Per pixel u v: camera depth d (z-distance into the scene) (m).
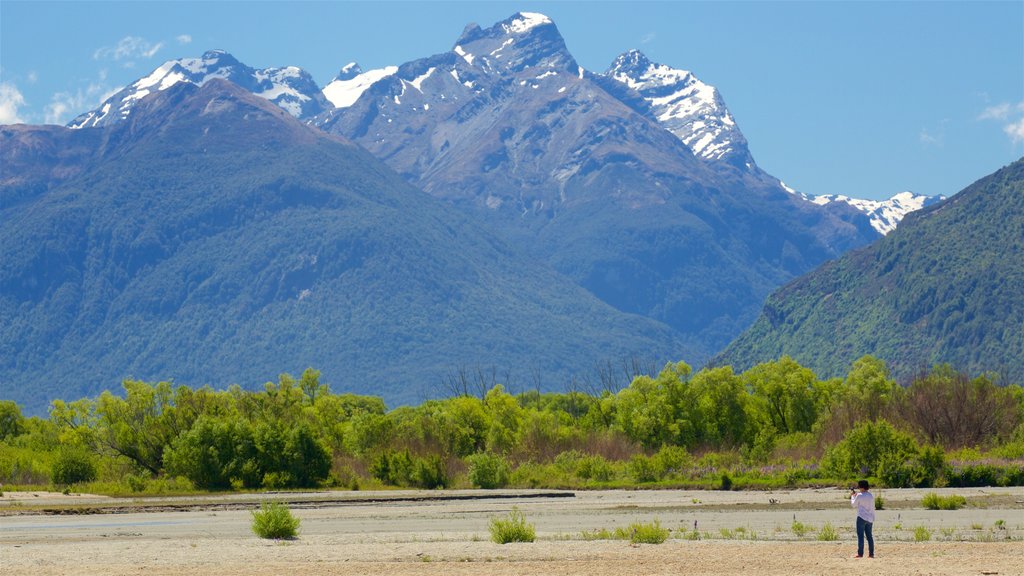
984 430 101.38
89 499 80.44
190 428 101.31
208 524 59.78
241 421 93.69
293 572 36.44
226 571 37.06
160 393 106.88
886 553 39.78
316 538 50.03
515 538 46.03
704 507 66.06
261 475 91.62
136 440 102.12
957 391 105.12
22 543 49.28
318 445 93.50
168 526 58.72
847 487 78.94
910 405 106.56
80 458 98.94
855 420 104.69
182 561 40.38
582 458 101.00
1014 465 79.69
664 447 97.81
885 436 83.56
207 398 107.88
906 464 80.12
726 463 97.38
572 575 34.69
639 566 36.50
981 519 55.41
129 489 90.00
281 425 95.31
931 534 48.41
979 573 34.12
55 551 44.25
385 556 41.03
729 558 38.28
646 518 59.59
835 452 85.94
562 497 78.44
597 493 81.31
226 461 91.31
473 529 55.06
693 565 36.53
